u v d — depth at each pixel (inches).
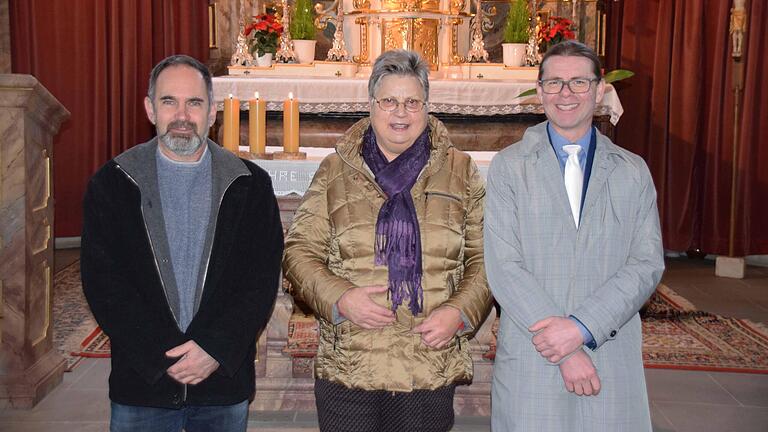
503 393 91.0
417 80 87.5
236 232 86.0
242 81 246.5
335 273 92.1
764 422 149.1
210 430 90.0
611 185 89.7
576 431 89.5
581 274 88.7
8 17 264.8
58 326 198.2
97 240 83.2
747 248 273.6
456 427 143.2
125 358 84.7
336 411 90.5
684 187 292.4
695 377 172.1
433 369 89.4
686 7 286.8
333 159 94.3
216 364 83.4
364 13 272.2
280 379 146.4
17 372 147.9
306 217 93.2
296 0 267.7
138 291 83.7
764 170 274.7
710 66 285.9
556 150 92.1
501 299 88.6
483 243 92.3
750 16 269.3
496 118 265.4
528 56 265.1
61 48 277.9
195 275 85.7
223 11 297.1
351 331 89.9
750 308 232.2
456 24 272.2
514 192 90.9
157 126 85.7
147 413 86.5
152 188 84.1
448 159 92.7
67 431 138.2
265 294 86.7
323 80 248.1
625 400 88.3
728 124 278.2
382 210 88.6
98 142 285.9
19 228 145.4
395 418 90.4
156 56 298.0
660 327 209.3
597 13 299.4
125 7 286.2
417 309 88.0
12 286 146.7
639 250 89.7
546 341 84.4
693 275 275.0
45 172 154.9
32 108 144.6
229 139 139.6
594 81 89.4
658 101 297.1
